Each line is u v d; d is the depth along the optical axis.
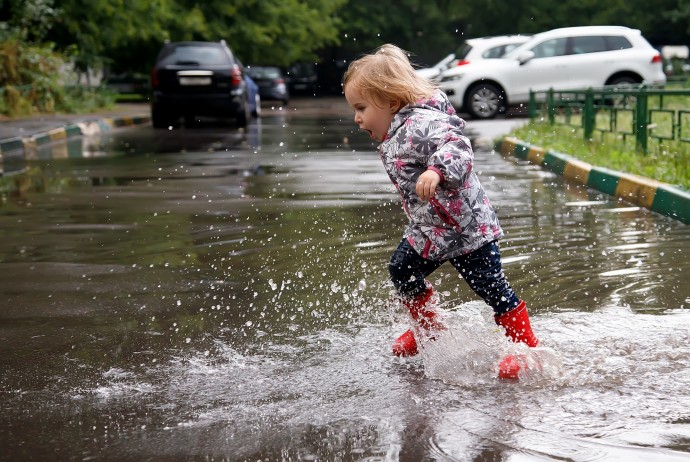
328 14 40.56
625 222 7.36
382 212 7.97
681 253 5.95
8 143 15.34
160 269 5.71
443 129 3.55
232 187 10.03
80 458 2.87
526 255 5.95
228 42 36.16
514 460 2.78
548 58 21.78
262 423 3.14
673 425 3.05
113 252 6.29
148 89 41.44
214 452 2.89
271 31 36.84
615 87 16.30
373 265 5.69
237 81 21.80
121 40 30.23
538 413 3.17
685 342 3.98
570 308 4.59
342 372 3.68
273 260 5.90
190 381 3.61
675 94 9.93
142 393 3.48
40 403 3.39
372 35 46.94
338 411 3.23
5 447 2.97
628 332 4.13
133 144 16.75
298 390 3.47
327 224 7.32
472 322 4.28
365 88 3.65
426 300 3.88
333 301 4.84
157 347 4.09
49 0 25.61
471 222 3.64
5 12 25.69
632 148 11.21
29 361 3.93
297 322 4.45
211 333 4.29
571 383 3.48
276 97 36.56
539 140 13.73
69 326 4.48
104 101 27.72
